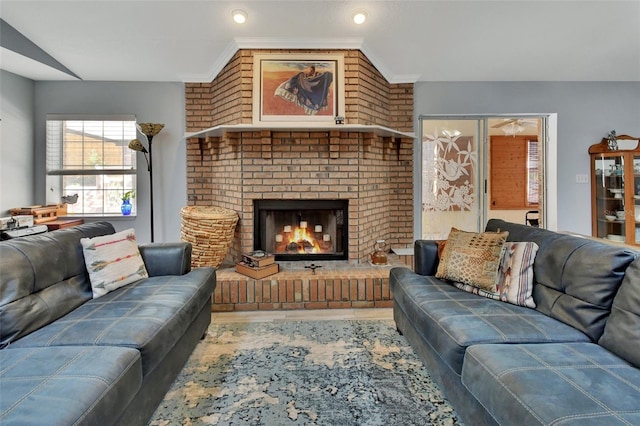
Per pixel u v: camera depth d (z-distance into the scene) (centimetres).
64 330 152
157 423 158
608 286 149
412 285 222
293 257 358
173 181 403
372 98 365
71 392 107
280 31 320
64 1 279
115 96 398
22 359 127
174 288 209
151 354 148
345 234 358
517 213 704
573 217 431
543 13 302
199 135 366
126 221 406
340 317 285
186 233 323
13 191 370
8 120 363
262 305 304
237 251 354
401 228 414
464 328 156
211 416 162
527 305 184
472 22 313
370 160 364
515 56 366
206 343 238
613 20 312
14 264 160
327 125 326
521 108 418
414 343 212
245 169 344
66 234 206
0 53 317
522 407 105
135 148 371
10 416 95
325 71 338
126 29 313
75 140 403
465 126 421
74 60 355
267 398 176
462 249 222
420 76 399
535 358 129
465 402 148
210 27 313
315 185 346
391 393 180
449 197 423
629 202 411
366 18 306
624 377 116
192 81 393
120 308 178
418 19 308
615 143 409
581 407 100
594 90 423
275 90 337
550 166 429
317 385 187
